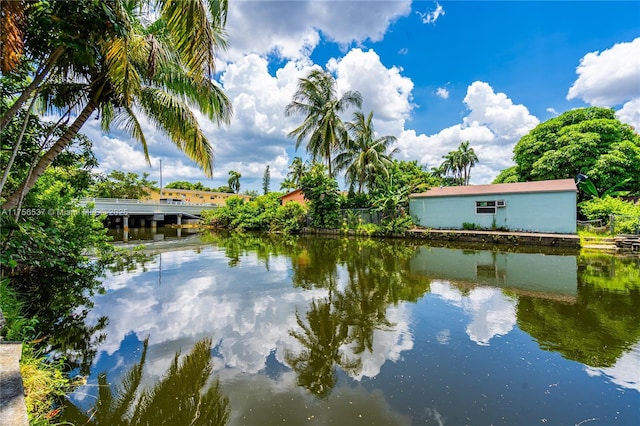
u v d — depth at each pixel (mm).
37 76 4559
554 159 16828
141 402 2537
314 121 18406
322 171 19219
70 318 4473
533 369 3004
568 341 3607
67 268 6988
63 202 7523
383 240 15367
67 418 2334
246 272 7684
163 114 5957
